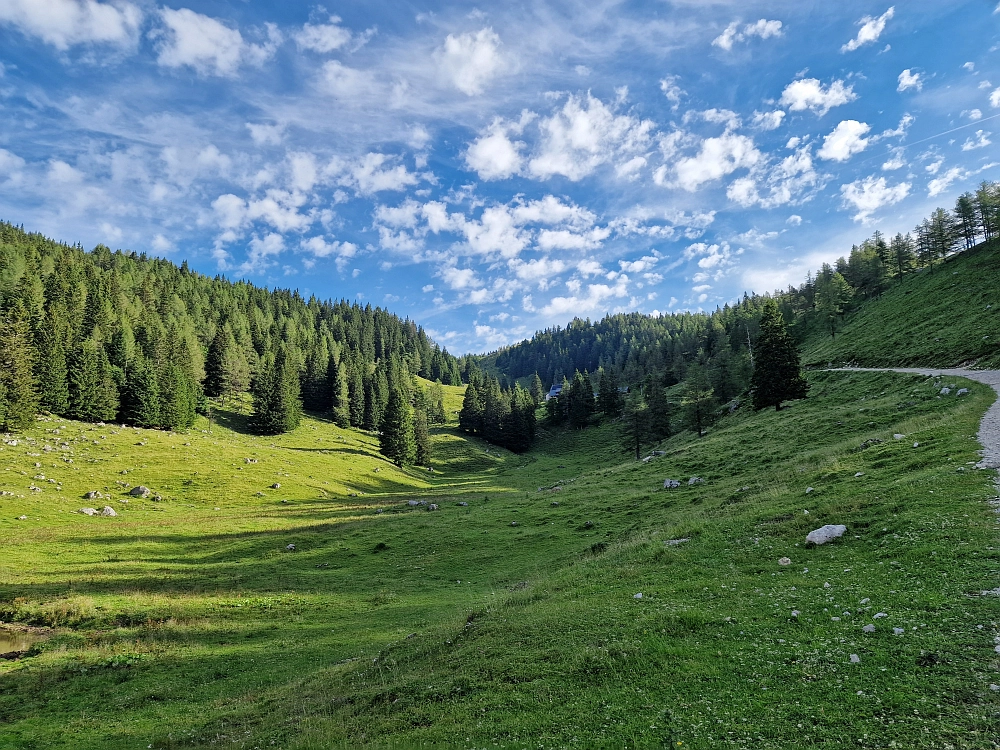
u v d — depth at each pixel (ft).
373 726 41.55
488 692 41.68
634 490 161.07
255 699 61.05
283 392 455.22
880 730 25.27
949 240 407.03
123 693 68.28
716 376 368.68
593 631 49.19
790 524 67.92
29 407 282.36
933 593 38.06
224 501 252.01
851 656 32.78
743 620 43.50
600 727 32.09
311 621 94.02
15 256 483.51
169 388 378.94
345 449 431.84
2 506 195.83
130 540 169.17
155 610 101.86
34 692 69.26
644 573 67.31
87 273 570.87
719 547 69.00
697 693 33.65
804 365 346.74
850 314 447.42
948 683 27.50
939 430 89.71
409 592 106.42
